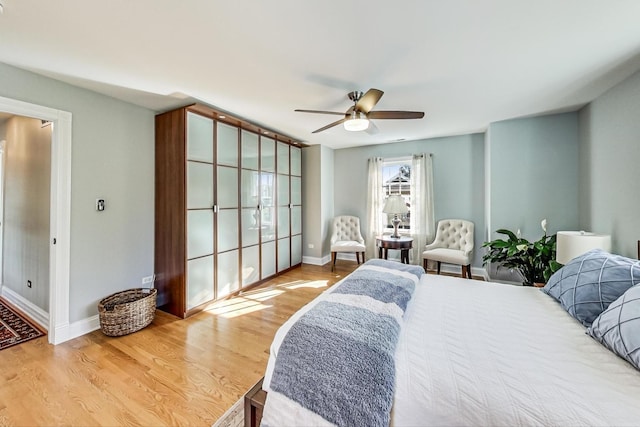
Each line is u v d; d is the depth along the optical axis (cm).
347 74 218
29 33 162
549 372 98
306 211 512
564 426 77
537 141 330
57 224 230
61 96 231
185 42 173
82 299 247
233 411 158
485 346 117
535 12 147
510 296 179
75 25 155
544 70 213
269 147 414
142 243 296
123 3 137
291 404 106
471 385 93
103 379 184
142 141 295
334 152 539
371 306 143
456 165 434
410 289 175
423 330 133
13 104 203
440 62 200
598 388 90
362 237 502
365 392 96
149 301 262
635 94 215
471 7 143
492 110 305
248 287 370
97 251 258
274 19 152
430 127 378
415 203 459
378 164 490
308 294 353
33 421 149
